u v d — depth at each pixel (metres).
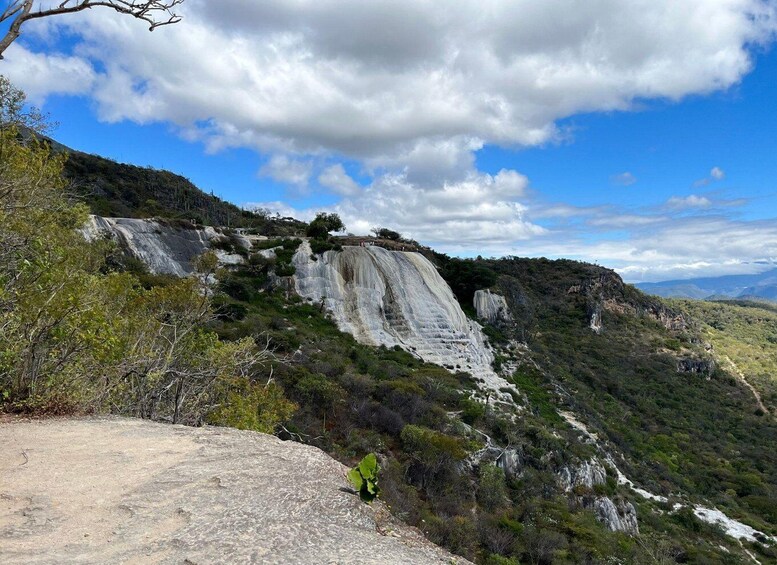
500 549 18.53
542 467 29.72
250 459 5.81
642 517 32.84
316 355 32.56
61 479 5.02
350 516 4.56
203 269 16.36
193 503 4.50
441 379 36.69
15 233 8.40
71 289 8.34
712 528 35.00
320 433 21.80
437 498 21.11
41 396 7.84
